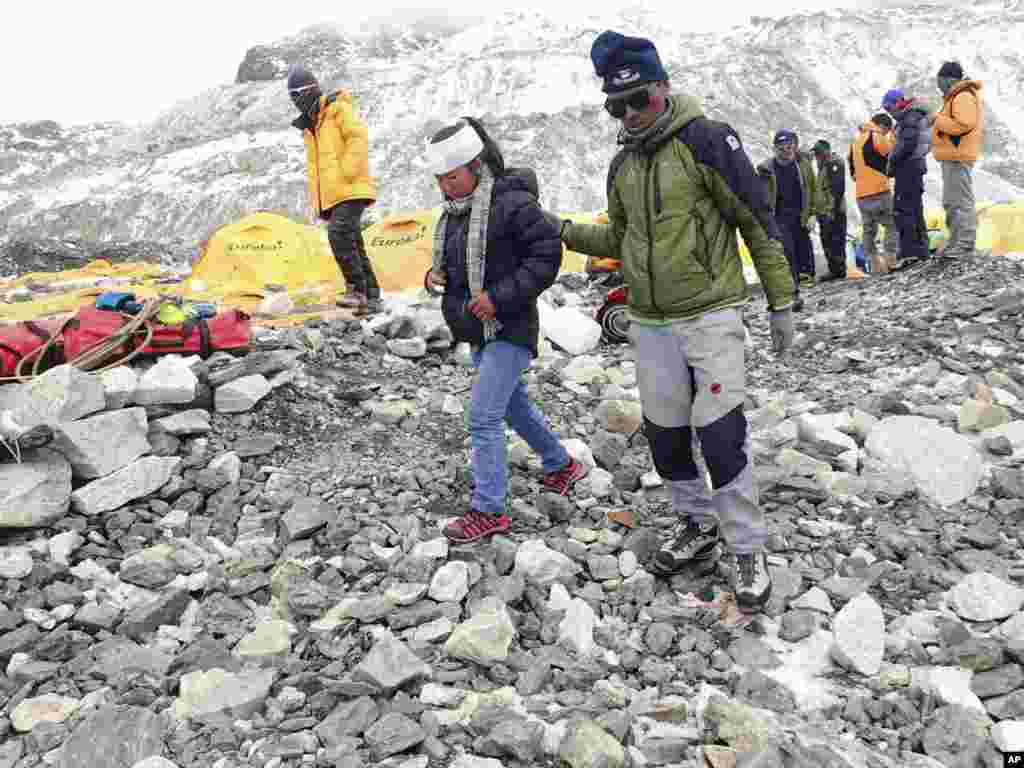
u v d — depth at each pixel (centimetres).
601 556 375
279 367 528
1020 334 632
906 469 439
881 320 742
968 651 298
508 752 257
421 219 975
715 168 296
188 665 307
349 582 361
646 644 320
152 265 1126
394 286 927
